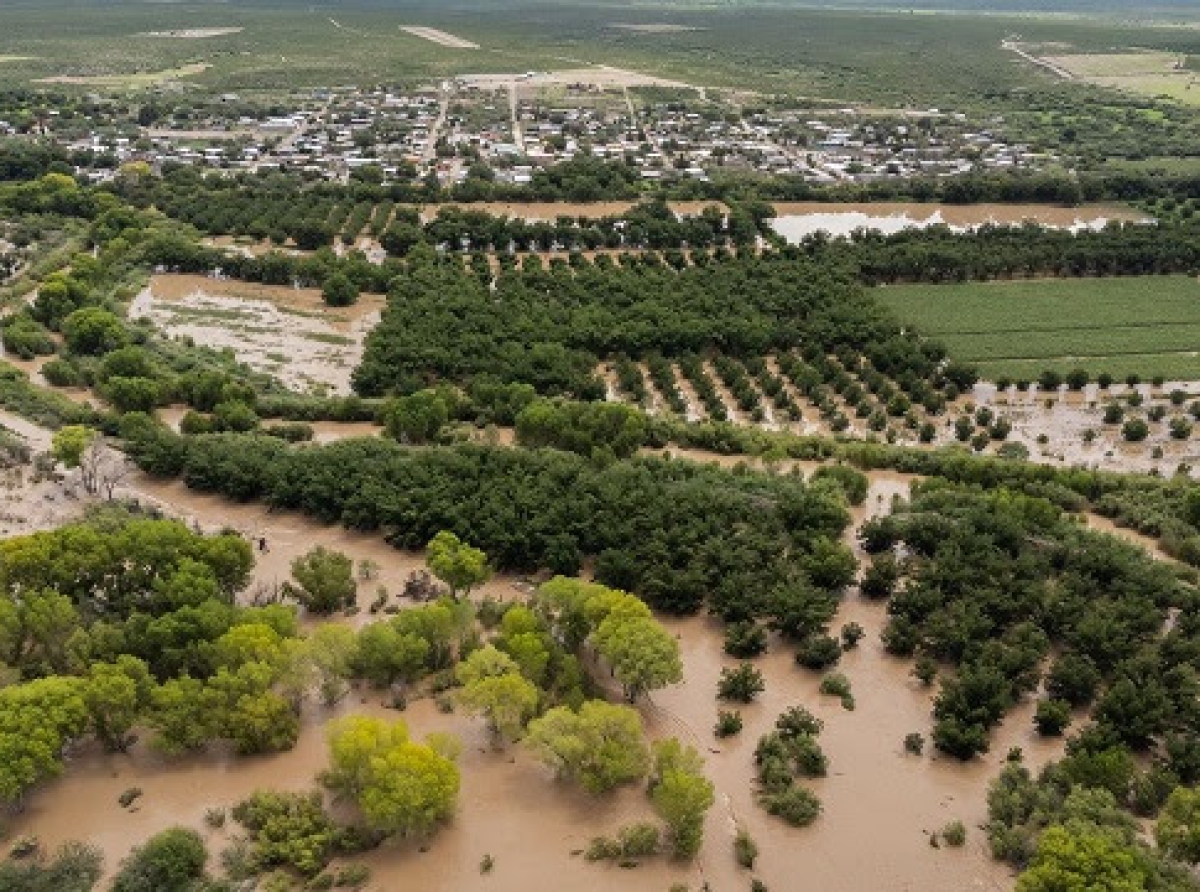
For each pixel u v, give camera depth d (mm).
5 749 101000
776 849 104438
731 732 119000
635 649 118938
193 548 134250
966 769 115750
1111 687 123500
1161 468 182625
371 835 102438
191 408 196500
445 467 161250
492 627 135125
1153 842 102438
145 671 114375
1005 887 100438
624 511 149625
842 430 192875
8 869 95750
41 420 185000
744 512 151750
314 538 154750
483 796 109375
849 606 143125
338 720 110500
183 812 105875
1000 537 148000
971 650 129000
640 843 101812
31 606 120312
